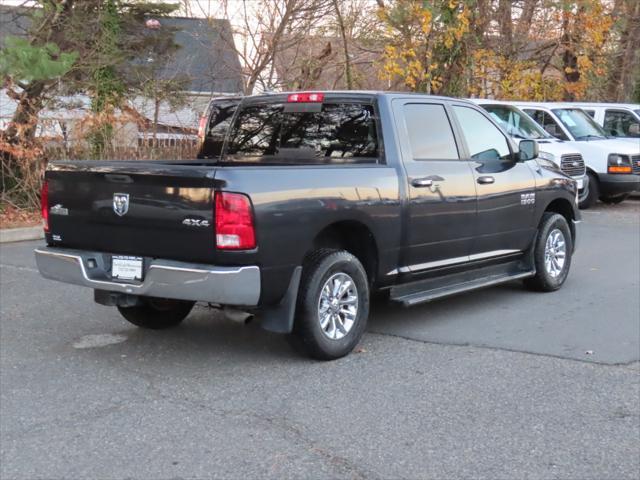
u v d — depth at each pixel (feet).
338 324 18.94
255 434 14.43
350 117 20.98
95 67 50.78
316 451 13.70
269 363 18.75
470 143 23.30
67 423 14.94
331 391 16.76
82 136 43.42
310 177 18.02
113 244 18.10
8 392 16.67
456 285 22.84
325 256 18.38
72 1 51.03
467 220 22.48
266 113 22.61
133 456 13.48
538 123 51.49
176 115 53.57
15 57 35.19
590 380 17.57
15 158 42.86
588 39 68.95
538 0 68.54
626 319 23.04
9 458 13.39
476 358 19.17
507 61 67.87
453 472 12.92
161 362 18.84
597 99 80.89
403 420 15.15
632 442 14.20
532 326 22.26
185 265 16.79
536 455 13.60
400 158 20.45
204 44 64.23
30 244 37.24
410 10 58.75
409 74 59.16
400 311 24.16
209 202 16.42
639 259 33.30
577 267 31.55
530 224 25.41
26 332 21.54
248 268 16.62
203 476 12.73
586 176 48.19
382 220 19.62
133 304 18.16
